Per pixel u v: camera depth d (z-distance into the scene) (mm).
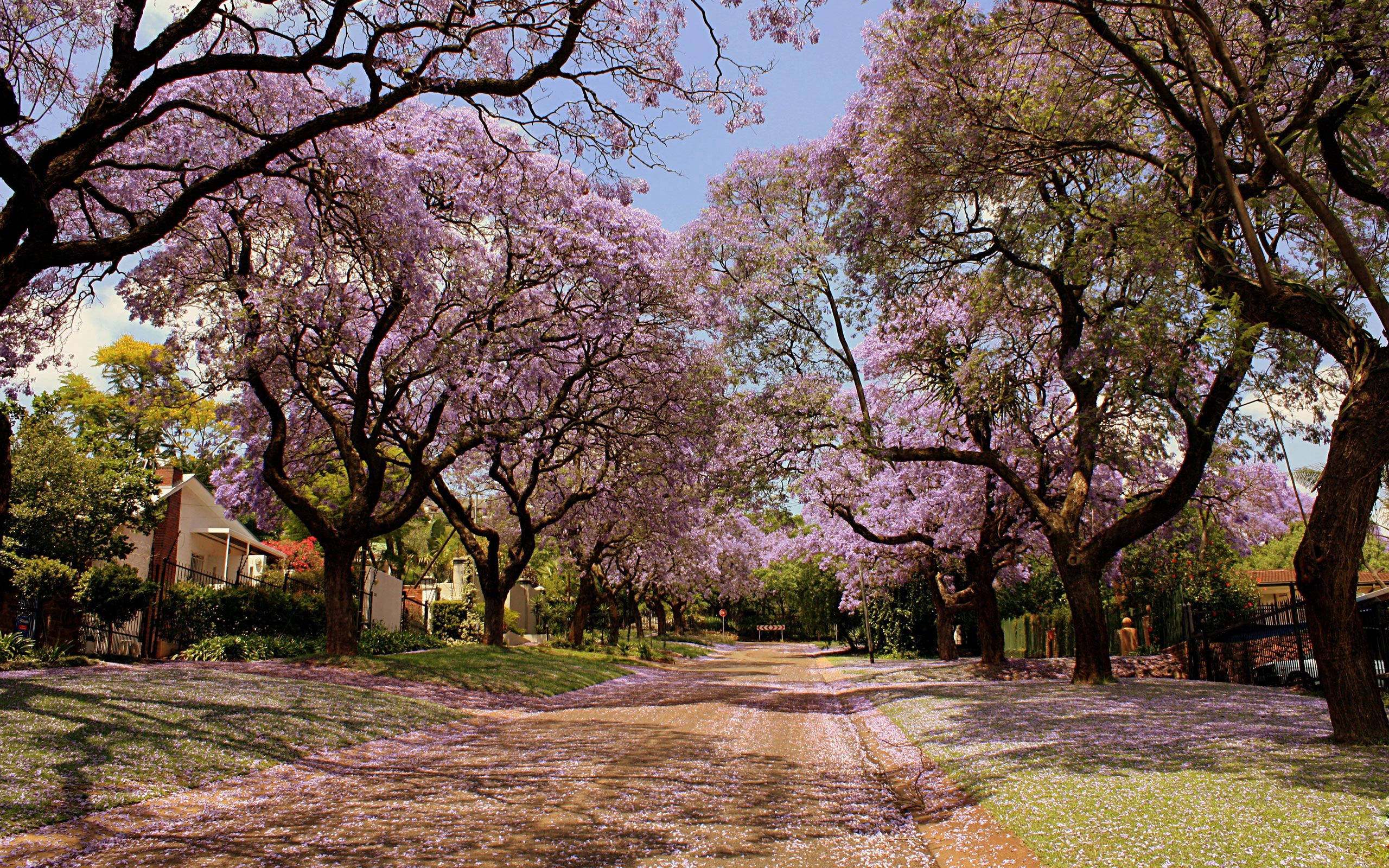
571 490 25875
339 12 8539
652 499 23609
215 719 9039
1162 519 13430
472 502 29484
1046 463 17203
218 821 5902
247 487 19484
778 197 17844
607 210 16422
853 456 20469
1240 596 24219
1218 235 8758
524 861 4887
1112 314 10133
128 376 36094
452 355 14531
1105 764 6965
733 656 44188
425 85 8938
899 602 33844
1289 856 4125
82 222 12414
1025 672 19141
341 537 16219
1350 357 7363
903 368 16234
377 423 16094
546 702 15570
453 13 9062
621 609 52844
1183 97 9836
